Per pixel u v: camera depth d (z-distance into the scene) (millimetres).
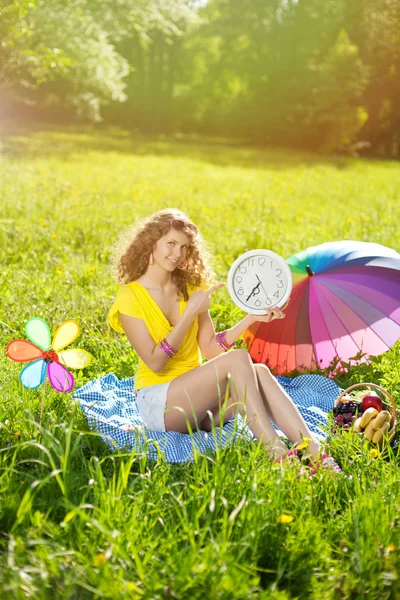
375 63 46000
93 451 3357
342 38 43781
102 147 29250
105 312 5750
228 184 18406
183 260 3686
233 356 3426
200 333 3775
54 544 2400
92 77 32625
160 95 53094
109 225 10625
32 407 3686
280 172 24141
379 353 4527
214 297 6402
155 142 38344
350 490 3002
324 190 17969
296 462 2980
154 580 2287
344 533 2699
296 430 3318
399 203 15172
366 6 46688
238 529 2578
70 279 7020
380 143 46875
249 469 2922
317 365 4629
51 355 3357
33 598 2195
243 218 12328
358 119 42312
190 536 2412
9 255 8203
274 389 3400
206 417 3674
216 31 51812
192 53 53844
